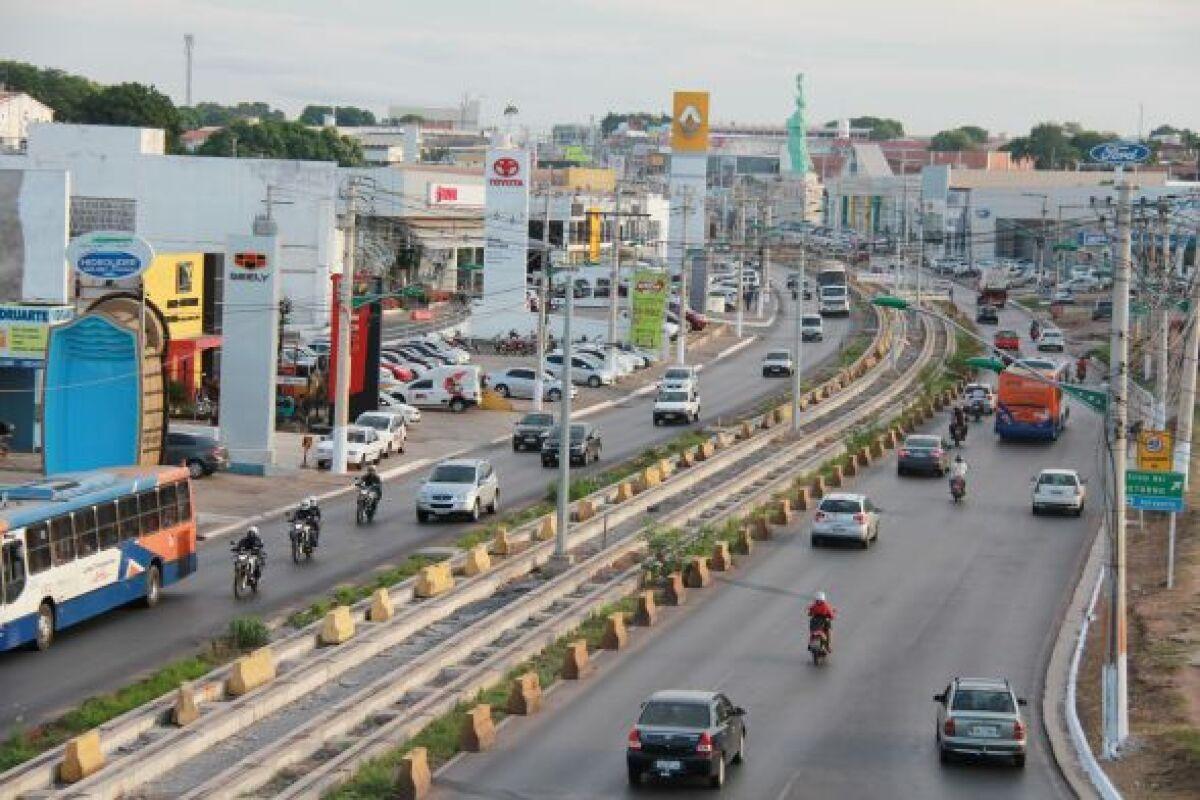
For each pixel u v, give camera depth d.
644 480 104.31
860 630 68.56
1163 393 103.94
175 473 71.06
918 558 85.50
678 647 65.12
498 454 121.12
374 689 55.12
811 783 46.50
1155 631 66.38
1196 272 94.81
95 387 96.81
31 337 108.75
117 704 51.44
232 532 87.88
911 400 157.62
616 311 187.25
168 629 64.19
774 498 104.94
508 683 58.00
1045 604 74.38
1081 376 158.75
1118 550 50.88
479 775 46.50
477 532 87.88
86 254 96.69
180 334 132.12
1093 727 53.53
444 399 143.25
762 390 169.50
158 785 44.94
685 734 45.12
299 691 55.84
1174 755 48.91
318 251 186.38
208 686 53.62
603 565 80.94
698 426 140.62
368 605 68.69
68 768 44.25
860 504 88.94
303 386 127.81
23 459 106.56
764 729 52.78
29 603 59.22
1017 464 120.69
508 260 197.62
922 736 52.38
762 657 63.41
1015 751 48.28
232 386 106.06
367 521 91.50
